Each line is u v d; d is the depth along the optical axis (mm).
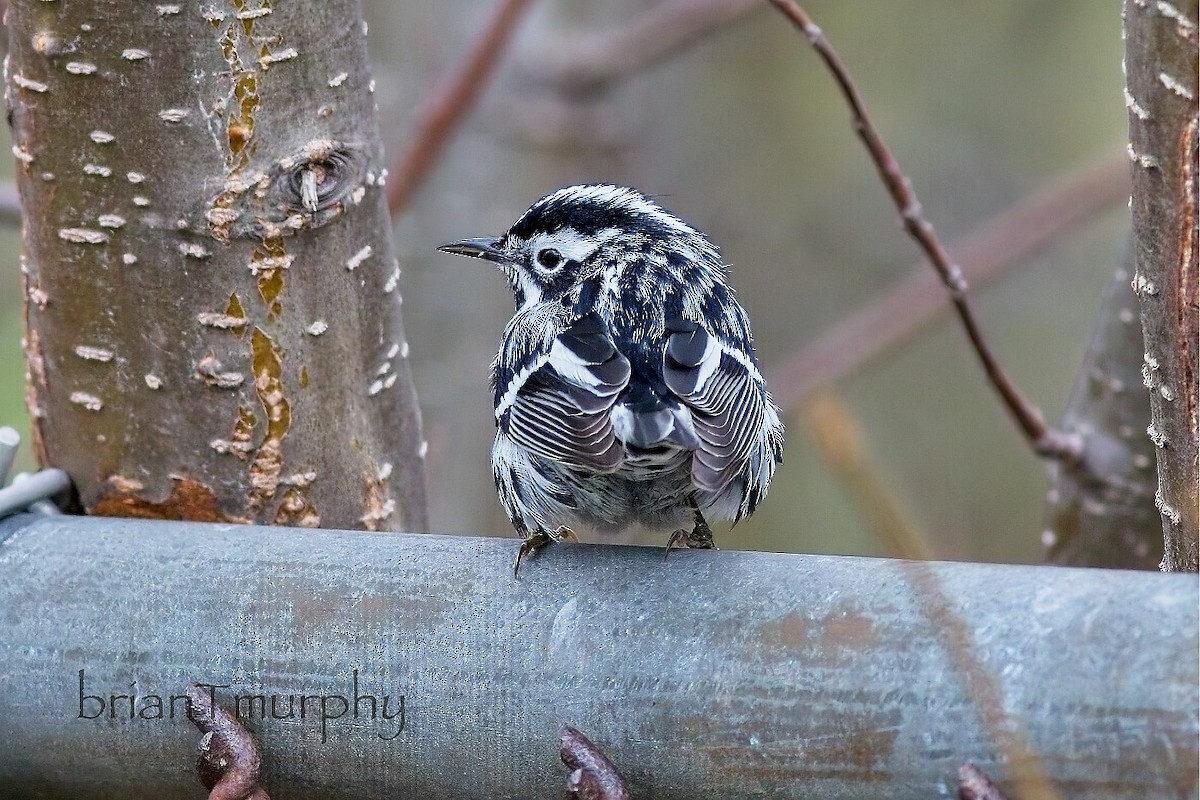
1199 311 6574
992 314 18656
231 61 7398
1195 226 6539
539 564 6445
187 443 7859
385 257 8094
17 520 7055
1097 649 5680
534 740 6336
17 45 7559
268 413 7832
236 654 6555
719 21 14617
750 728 6074
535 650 6324
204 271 7621
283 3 7418
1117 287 9664
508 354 8297
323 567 6598
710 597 6215
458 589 6449
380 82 14125
